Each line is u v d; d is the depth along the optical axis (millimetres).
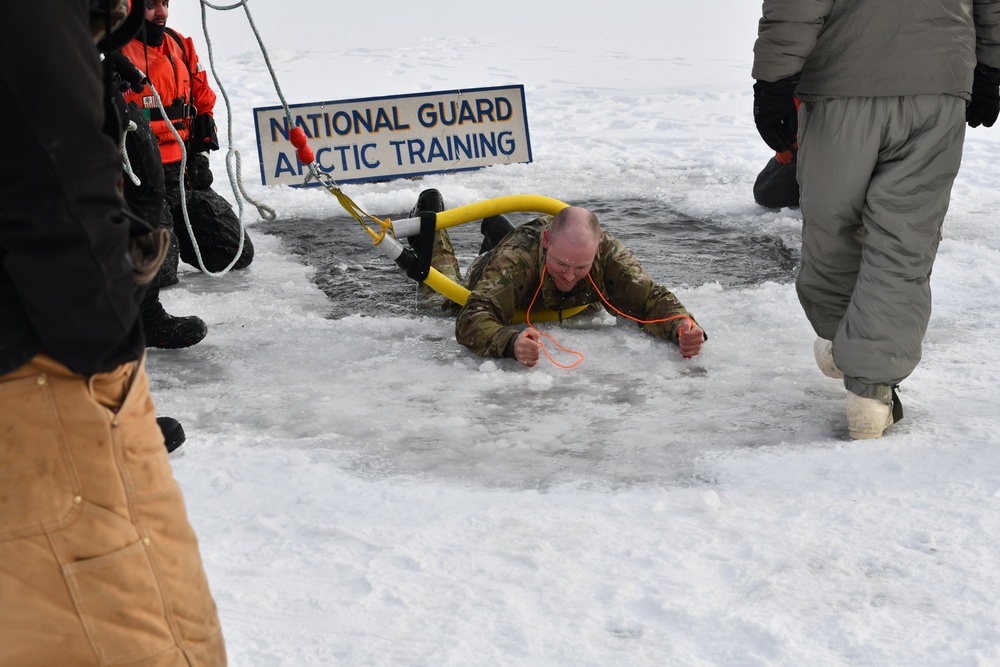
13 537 1475
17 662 1533
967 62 3264
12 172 1344
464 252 6469
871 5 3199
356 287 5684
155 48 5445
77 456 1496
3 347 1439
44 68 1331
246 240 5988
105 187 1418
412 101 8961
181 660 1623
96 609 1527
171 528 1625
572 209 4328
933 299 5035
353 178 8773
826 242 3480
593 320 4844
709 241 6598
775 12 3221
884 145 3303
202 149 5785
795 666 2115
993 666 2086
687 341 4254
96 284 1421
